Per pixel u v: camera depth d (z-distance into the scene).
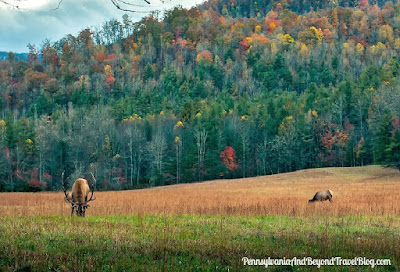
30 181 82.19
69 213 18.33
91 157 90.56
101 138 95.94
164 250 9.71
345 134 92.25
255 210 19.77
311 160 98.12
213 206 21.91
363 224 15.58
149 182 91.06
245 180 70.25
